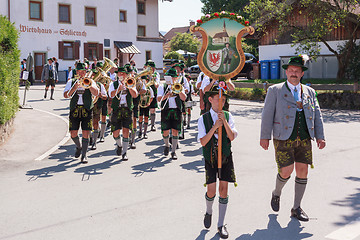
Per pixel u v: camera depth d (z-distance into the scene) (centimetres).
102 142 1092
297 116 508
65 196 629
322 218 523
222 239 464
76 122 863
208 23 544
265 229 491
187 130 1298
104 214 549
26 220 531
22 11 3431
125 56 4169
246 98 2284
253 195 620
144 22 4494
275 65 2712
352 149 946
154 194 634
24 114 1489
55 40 3625
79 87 855
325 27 2059
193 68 3478
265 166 805
